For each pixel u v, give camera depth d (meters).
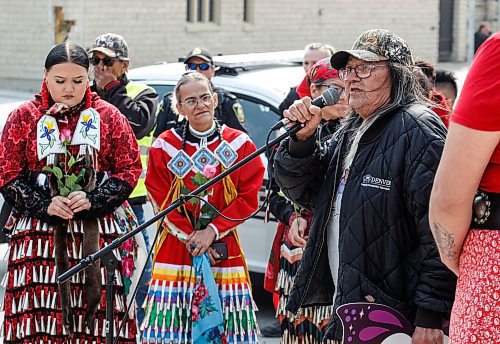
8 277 5.82
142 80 8.83
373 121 4.33
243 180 5.95
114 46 7.12
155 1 23.97
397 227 4.23
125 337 5.84
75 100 5.68
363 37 4.37
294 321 5.77
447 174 3.45
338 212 4.48
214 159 5.88
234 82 8.26
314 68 5.78
